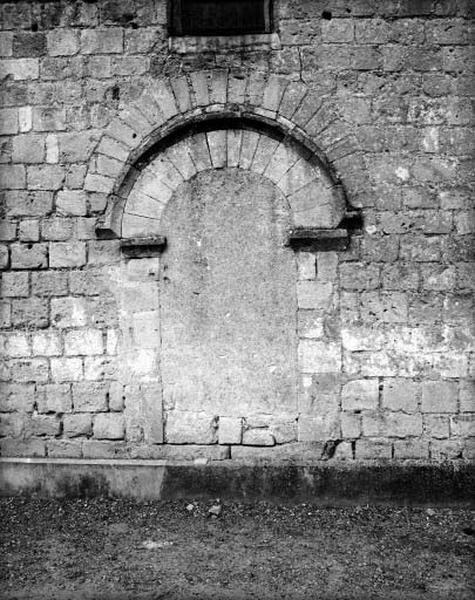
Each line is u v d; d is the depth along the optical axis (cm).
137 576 464
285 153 582
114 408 594
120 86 592
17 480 591
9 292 599
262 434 585
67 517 557
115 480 586
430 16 579
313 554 492
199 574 465
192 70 588
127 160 588
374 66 580
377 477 571
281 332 584
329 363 579
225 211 586
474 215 573
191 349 590
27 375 599
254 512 562
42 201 596
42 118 596
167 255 590
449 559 484
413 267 576
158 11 591
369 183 578
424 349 574
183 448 591
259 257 584
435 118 578
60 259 596
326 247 579
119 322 593
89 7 594
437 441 573
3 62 598
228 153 585
